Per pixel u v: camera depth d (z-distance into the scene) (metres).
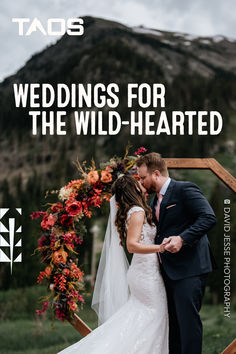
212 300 17.55
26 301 18.11
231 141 39.31
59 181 34.81
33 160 41.09
